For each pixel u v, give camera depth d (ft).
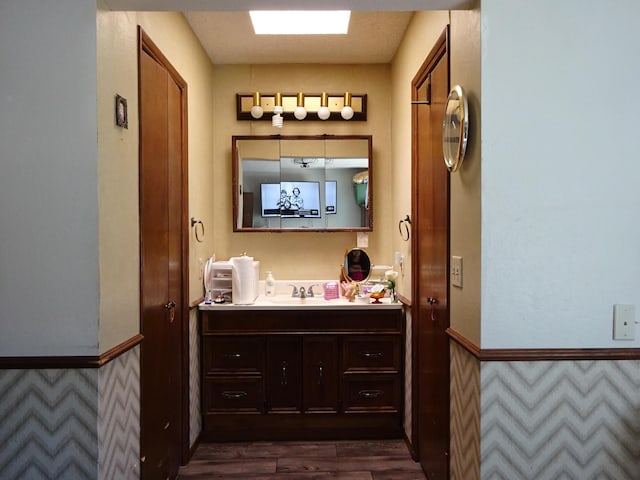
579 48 5.32
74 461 5.22
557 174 5.32
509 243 5.32
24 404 5.22
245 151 11.32
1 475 5.24
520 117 5.30
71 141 5.21
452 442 6.54
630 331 5.33
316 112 11.41
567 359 5.29
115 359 5.67
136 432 6.37
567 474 5.32
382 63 11.55
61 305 5.24
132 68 6.29
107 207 5.48
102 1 5.35
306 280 11.53
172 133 8.17
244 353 10.07
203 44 10.28
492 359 5.26
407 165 9.67
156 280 7.28
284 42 10.28
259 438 10.15
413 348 9.12
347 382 10.08
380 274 11.56
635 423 5.32
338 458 9.29
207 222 10.77
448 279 6.72
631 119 5.34
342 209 11.35
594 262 5.36
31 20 5.20
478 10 5.37
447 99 6.27
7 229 5.24
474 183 5.54
